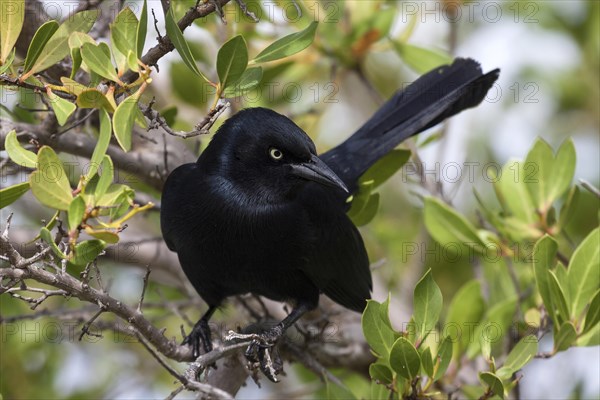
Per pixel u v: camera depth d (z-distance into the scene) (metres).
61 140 10.27
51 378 12.62
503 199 11.66
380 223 14.43
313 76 14.27
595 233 9.70
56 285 7.49
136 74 8.10
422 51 12.98
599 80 15.79
